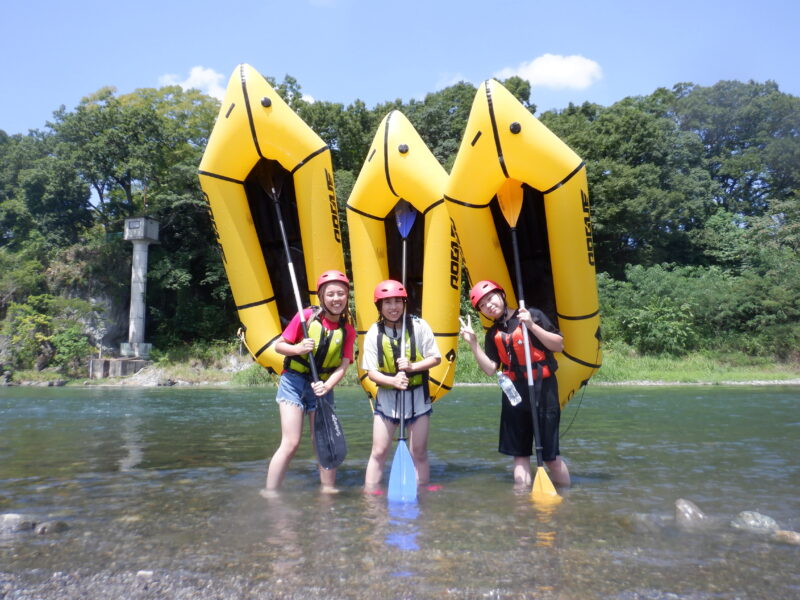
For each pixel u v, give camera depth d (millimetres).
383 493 3672
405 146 4812
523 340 4008
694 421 8031
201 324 29812
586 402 11492
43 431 7141
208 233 31766
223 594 1994
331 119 31172
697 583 2084
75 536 2682
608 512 3135
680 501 3127
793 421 8031
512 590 2016
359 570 2213
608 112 37406
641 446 5742
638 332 26641
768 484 3893
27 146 43125
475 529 2787
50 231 33062
